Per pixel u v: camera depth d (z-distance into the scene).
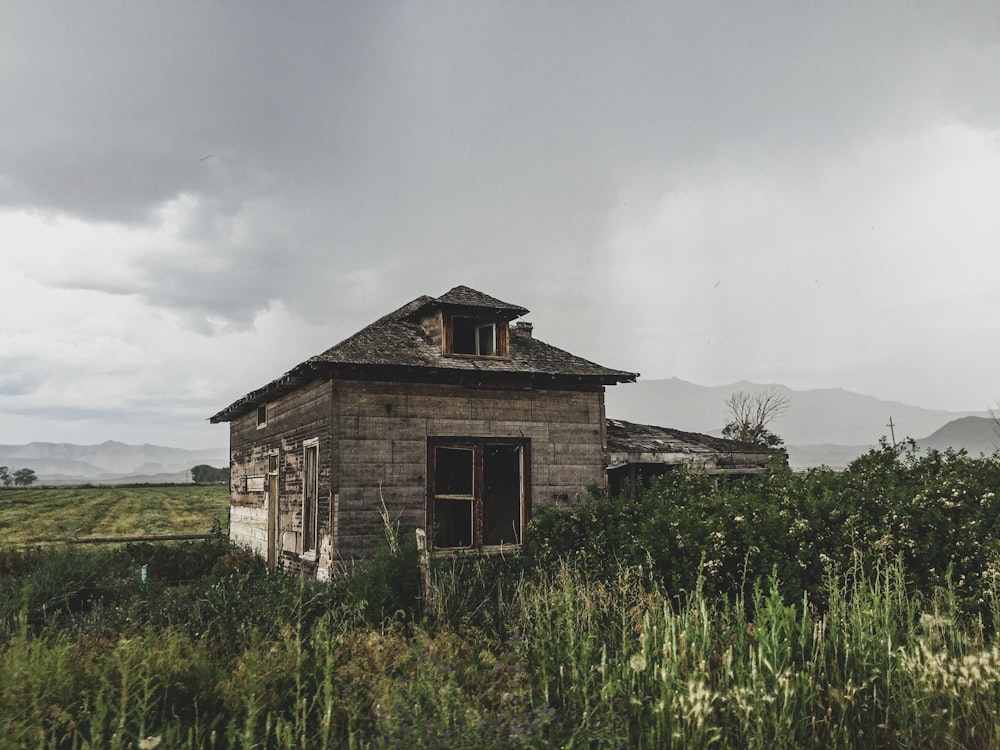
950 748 4.20
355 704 4.86
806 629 5.34
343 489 12.12
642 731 4.47
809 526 7.83
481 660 6.04
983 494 8.16
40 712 4.42
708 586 7.78
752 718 4.32
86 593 10.61
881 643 5.11
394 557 8.95
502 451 14.48
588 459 14.47
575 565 9.57
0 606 8.95
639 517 10.43
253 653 5.31
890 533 7.29
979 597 6.44
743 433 44.41
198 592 10.23
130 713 4.61
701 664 4.62
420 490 12.77
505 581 10.35
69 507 51.06
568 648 5.46
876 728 4.48
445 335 13.70
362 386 12.56
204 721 4.90
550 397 14.25
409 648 5.97
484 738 4.13
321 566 12.41
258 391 15.59
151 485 86.44
